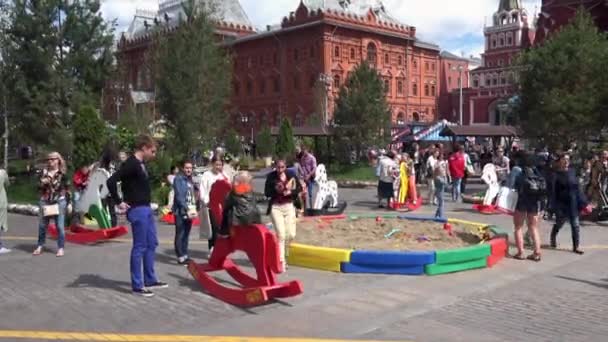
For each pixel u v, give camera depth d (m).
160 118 28.66
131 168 7.63
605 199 15.11
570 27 23.73
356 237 11.03
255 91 81.88
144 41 78.81
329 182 16.69
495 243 9.80
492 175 18.14
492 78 92.69
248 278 7.97
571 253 10.75
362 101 34.38
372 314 6.80
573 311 6.94
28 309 7.01
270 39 79.19
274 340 5.86
